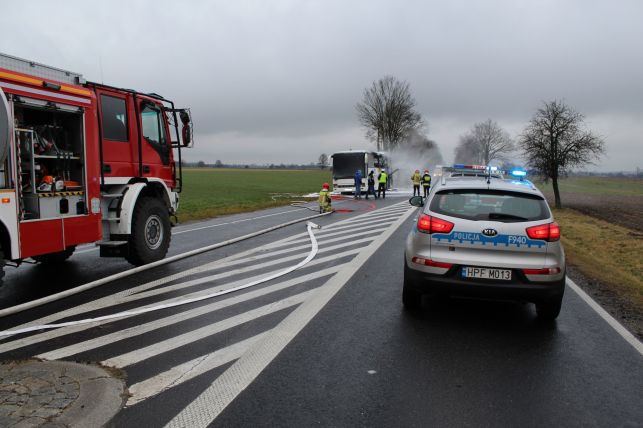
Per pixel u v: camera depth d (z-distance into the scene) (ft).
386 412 11.75
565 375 14.10
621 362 15.15
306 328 17.74
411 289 19.27
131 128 28.17
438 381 13.52
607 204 114.42
